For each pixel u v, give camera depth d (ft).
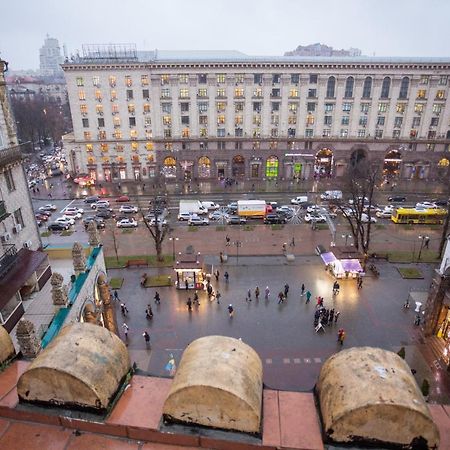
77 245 80.43
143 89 255.50
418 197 239.91
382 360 18.10
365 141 266.98
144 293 133.59
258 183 272.51
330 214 204.54
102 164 272.72
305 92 257.55
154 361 100.17
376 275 143.84
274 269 150.41
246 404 16.42
